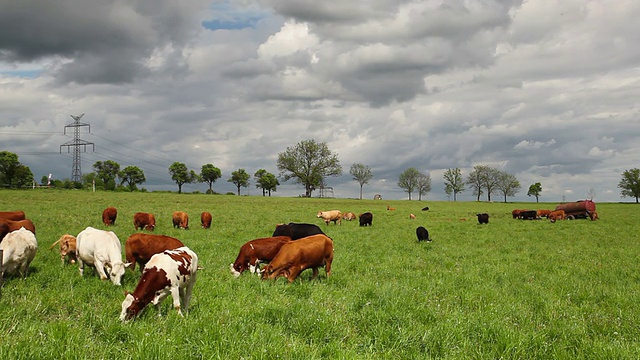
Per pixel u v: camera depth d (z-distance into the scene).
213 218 37.97
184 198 74.00
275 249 14.16
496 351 7.07
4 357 5.46
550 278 14.63
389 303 9.48
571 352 7.11
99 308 8.73
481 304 10.58
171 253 8.85
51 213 35.06
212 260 15.90
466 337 7.70
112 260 11.40
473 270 15.90
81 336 6.55
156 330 7.07
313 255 12.98
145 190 126.69
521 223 43.41
